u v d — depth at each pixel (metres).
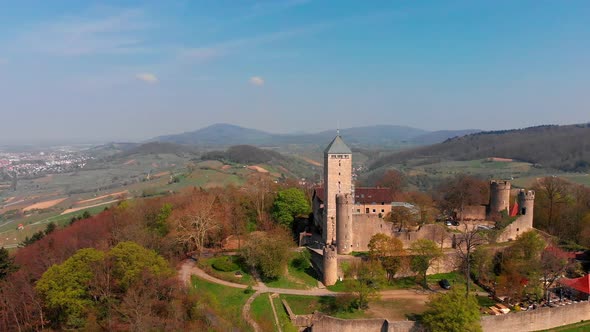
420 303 87.06
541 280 92.19
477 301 82.50
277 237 101.56
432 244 96.94
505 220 111.38
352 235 105.56
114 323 67.56
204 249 110.50
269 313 80.44
